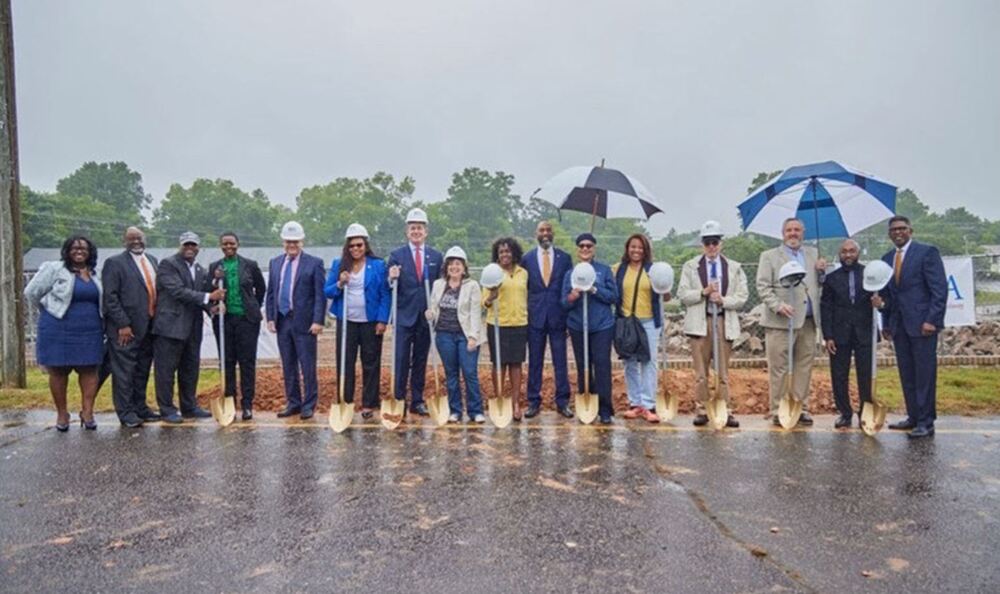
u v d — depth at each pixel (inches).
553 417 270.7
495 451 219.6
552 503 171.0
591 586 126.6
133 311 260.2
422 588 126.4
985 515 162.1
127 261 261.1
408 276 269.7
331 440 235.0
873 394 244.2
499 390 259.3
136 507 170.4
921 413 236.4
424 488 183.2
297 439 236.7
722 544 145.3
